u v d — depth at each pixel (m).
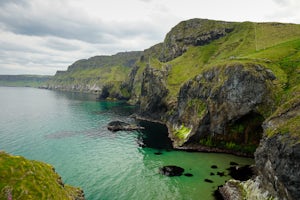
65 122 122.25
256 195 41.09
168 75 142.00
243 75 71.31
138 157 68.88
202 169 59.16
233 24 179.50
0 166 31.52
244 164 62.03
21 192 29.77
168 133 98.56
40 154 70.75
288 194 33.28
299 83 66.19
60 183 37.34
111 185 51.25
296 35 128.50
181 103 100.88
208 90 83.25
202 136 77.56
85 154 71.56
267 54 86.81
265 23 161.75
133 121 125.81
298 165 32.06
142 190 49.06
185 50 186.50
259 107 68.12
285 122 40.34
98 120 128.38
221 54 148.12
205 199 45.25
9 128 105.25
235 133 72.06
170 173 57.00
